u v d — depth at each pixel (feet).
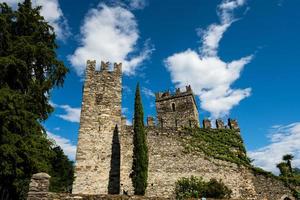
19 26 64.49
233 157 101.14
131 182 92.58
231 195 93.50
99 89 106.83
